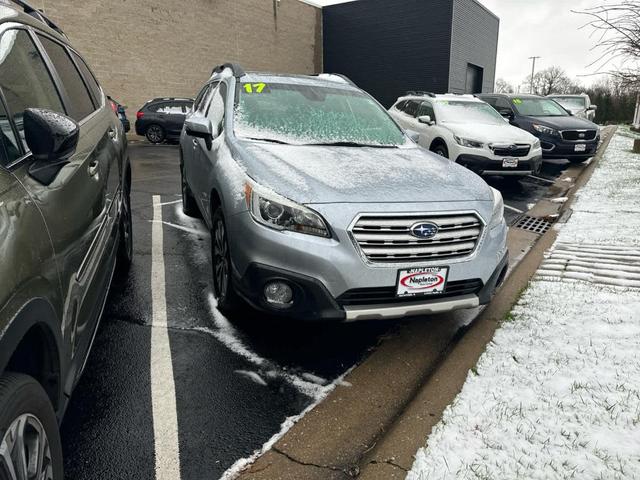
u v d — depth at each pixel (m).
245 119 3.90
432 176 3.22
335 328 3.42
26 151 1.92
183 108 15.77
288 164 3.15
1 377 1.43
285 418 2.47
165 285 4.03
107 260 2.88
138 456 2.18
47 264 1.71
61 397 1.79
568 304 3.59
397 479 2.00
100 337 3.18
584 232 5.52
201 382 2.74
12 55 2.19
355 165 3.27
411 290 2.80
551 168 10.92
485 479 1.95
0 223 1.47
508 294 3.88
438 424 2.31
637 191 7.57
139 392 2.64
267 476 2.08
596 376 2.64
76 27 16.70
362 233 2.70
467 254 2.92
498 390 2.56
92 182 2.63
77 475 2.06
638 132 21.95
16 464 1.38
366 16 25.41
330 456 2.21
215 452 2.21
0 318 1.32
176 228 5.68
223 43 21.41
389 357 3.08
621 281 4.00
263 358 3.01
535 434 2.20
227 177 3.23
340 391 2.71
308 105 4.21
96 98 3.85
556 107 11.84
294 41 25.25
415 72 24.58
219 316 3.52
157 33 18.89
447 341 3.29
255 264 2.78
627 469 1.97
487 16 27.17
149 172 9.91
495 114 9.64
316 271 2.67
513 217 6.71
